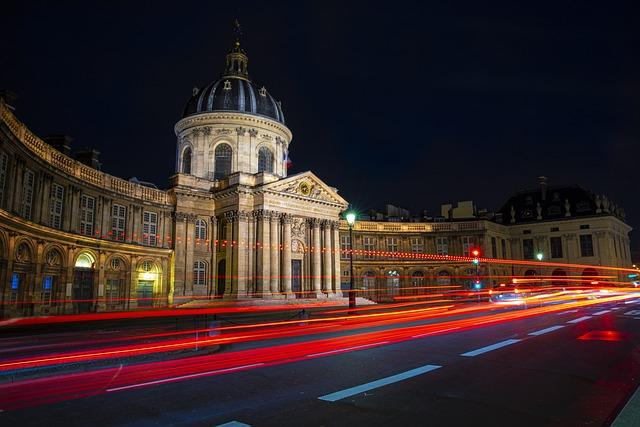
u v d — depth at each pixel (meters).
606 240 54.94
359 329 17.80
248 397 7.18
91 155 32.47
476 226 52.47
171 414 6.30
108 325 20.12
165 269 34.69
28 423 5.96
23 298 23.14
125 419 6.10
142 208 33.88
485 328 17.02
